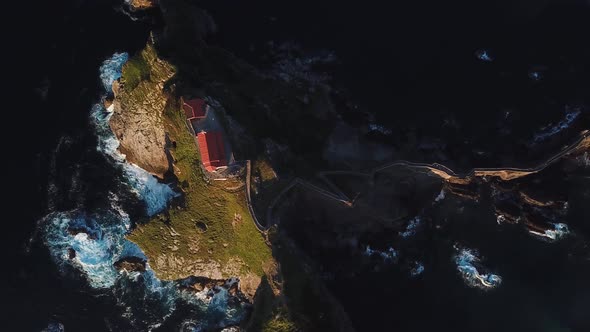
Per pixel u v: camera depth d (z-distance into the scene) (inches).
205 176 2086.6
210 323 2236.7
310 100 2202.3
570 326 2092.8
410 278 2174.0
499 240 2172.7
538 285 2132.1
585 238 2133.4
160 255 2235.5
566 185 2161.7
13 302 2326.5
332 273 2145.7
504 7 2305.6
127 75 2229.3
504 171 2140.7
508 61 2271.2
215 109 2033.7
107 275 2329.0
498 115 2210.9
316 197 2091.5
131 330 2298.2
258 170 2034.9
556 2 2281.0
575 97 2183.8
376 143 2170.3
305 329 1978.3
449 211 2201.0
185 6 2253.9
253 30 2329.0
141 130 2220.7
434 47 2316.7
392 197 2167.8
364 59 2308.1
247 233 2062.0
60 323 2316.7
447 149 2176.4
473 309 2138.3
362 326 2111.2
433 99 2251.5
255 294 2106.3
